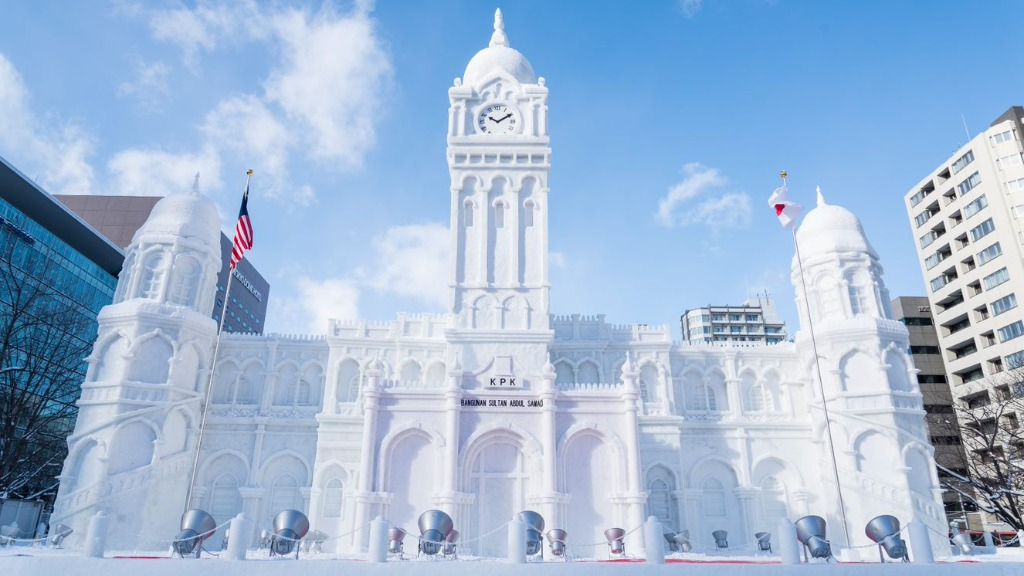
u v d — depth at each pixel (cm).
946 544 3912
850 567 1988
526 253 4859
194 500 4275
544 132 5162
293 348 4869
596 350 5009
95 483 3684
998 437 6100
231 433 4503
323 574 1905
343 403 4656
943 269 9256
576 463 3706
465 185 5059
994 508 5347
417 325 4975
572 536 3547
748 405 4912
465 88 5275
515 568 1925
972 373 8688
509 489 3659
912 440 4162
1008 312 8031
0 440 4653
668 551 3759
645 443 4597
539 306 4681
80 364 5959
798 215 4188
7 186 6500
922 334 9562
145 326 4094
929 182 9644
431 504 3584
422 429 3712
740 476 4600
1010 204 8250
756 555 3903
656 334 5122
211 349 4609
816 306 4756
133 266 4372
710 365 5034
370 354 4844
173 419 4122
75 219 7262
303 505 4384
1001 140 8525
